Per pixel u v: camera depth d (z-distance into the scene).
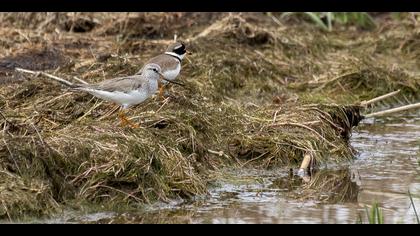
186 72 19.41
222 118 17.03
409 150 17.41
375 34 24.22
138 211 13.76
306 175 15.91
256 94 19.52
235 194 14.83
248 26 21.89
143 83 15.62
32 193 13.34
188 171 14.80
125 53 20.02
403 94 20.92
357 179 15.70
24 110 16.09
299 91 20.12
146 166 14.24
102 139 14.67
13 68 18.58
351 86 20.66
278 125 17.11
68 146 14.24
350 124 17.97
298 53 21.88
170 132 15.75
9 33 20.50
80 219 13.32
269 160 16.22
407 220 13.60
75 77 17.84
